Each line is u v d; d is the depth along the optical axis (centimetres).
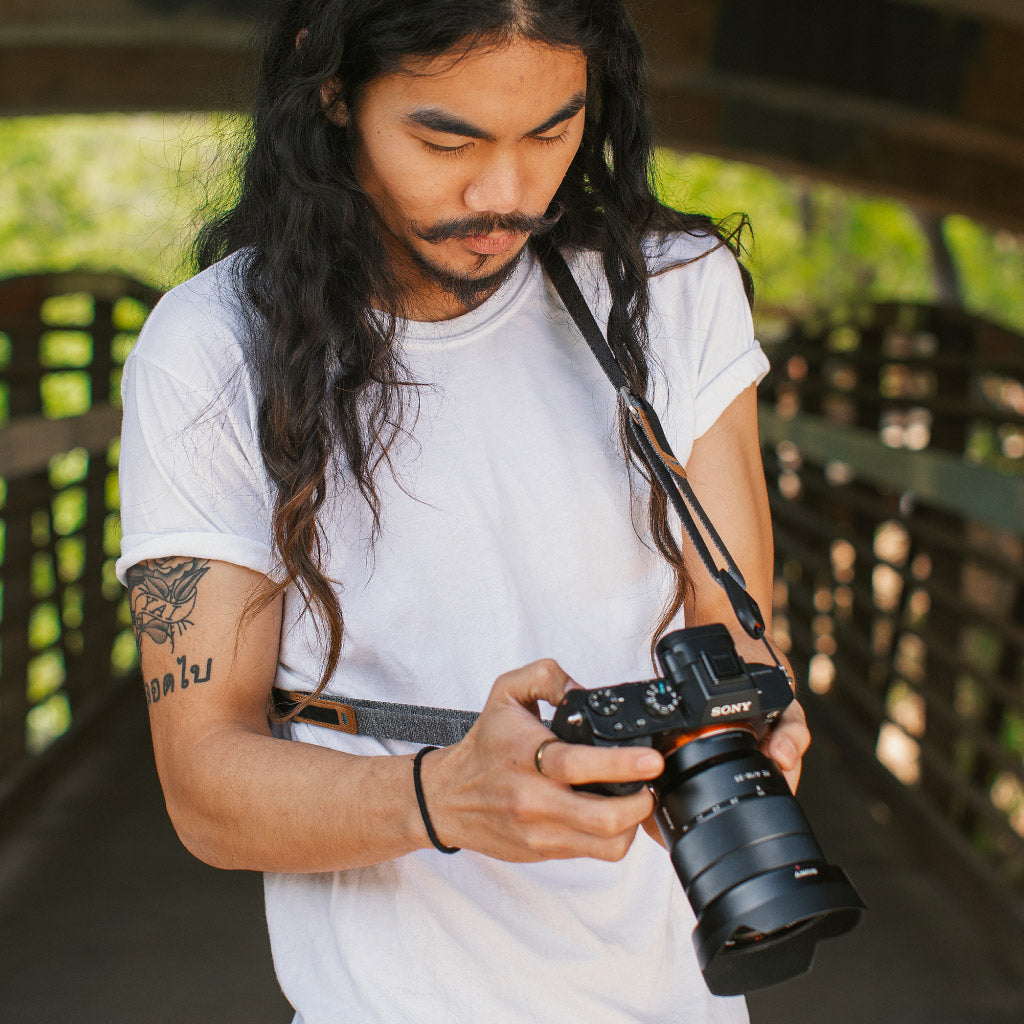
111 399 525
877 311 577
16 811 391
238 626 124
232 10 622
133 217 1647
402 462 127
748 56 675
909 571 456
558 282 133
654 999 131
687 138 829
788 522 626
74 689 467
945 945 317
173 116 755
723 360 139
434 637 129
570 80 113
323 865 118
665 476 125
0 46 729
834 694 529
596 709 105
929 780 448
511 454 129
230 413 124
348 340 123
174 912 335
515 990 125
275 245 125
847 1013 286
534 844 105
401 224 123
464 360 129
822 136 830
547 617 131
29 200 1670
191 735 123
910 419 651
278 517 121
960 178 831
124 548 126
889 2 678
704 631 112
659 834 120
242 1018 284
